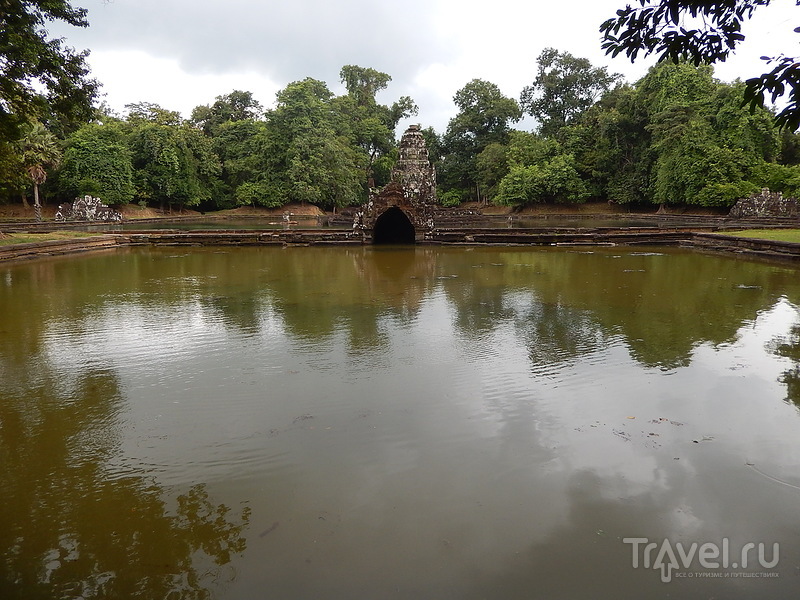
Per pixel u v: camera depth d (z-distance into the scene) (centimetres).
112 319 917
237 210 5878
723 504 350
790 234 2298
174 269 1655
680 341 749
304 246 2525
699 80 4388
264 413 503
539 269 1612
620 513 341
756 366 634
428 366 643
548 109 6606
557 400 530
